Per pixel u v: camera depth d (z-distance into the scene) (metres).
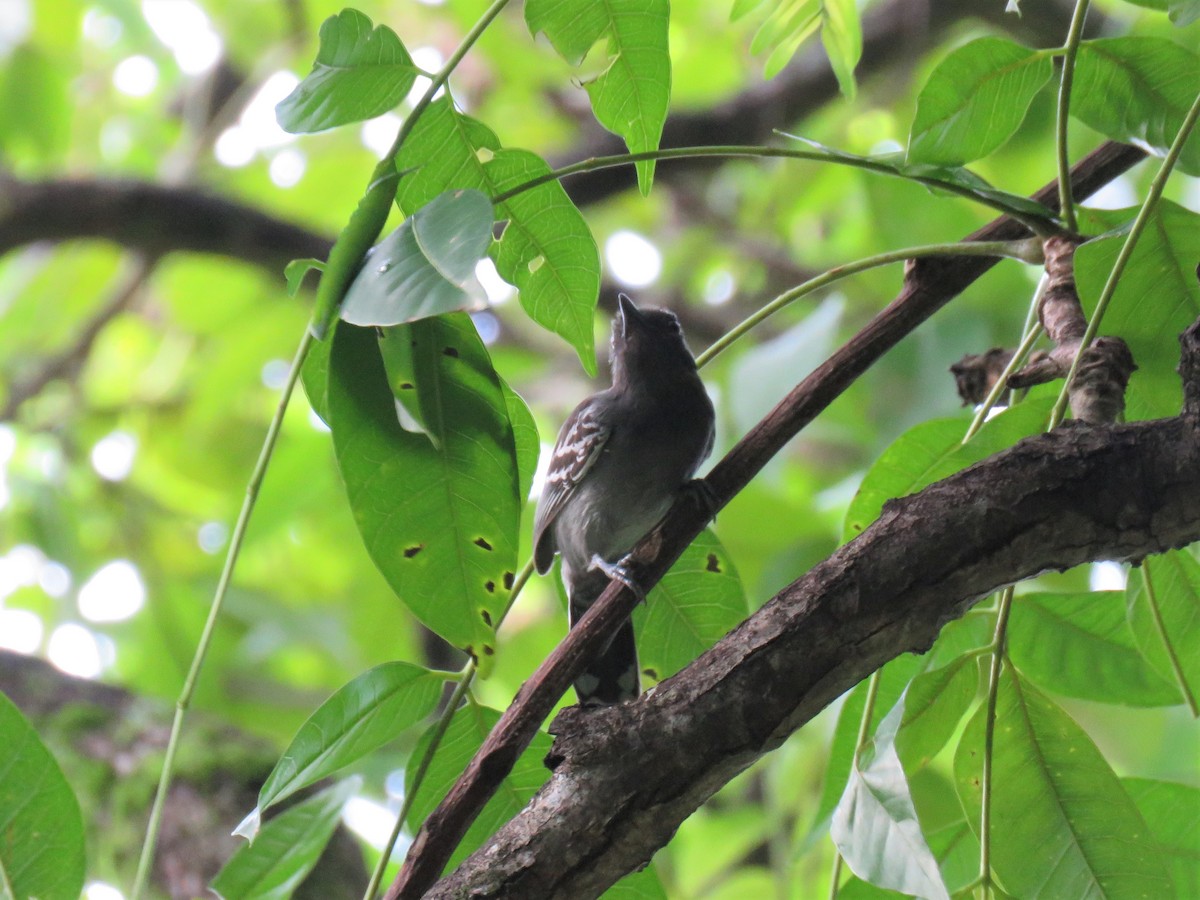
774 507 11.18
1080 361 5.38
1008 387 5.81
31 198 14.37
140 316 18.97
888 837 4.50
